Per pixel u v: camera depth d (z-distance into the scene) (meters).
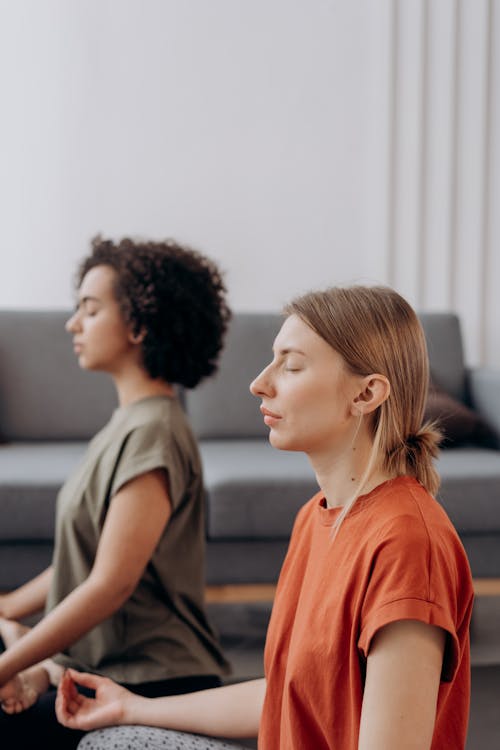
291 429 0.86
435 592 0.73
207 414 3.11
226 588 2.43
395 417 0.85
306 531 0.94
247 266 3.66
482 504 2.48
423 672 0.72
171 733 1.06
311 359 0.85
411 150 3.67
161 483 1.28
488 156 3.76
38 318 3.12
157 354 1.37
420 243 3.71
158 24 3.57
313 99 3.65
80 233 3.58
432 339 3.31
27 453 2.76
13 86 3.52
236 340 3.18
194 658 1.30
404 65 3.64
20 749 1.18
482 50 3.70
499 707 2.05
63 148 3.56
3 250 3.55
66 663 1.29
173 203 3.62
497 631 2.62
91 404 3.09
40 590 1.53
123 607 1.29
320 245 3.69
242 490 2.39
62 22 3.53
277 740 0.90
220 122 3.62
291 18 3.62
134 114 3.58
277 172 3.66
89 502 1.31
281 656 0.90
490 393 3.12
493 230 3.78
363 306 0.85
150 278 1.37
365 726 0.72
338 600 0.79
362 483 0.83
